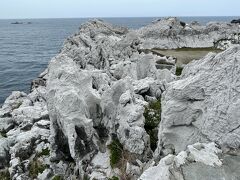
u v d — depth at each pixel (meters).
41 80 43.88
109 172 18.69
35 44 149.62
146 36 57.47
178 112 16.53
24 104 34.50
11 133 27.59
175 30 58.56
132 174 17.81
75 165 21.09
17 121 29.50
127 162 18.36
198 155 13.90
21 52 118.56
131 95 21.47
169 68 37.44
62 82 22.39
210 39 59.12
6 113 32.78
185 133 16.62
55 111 21.58
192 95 16.19
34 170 22.06
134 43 47.91
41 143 23.98
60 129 21.81
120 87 21.36
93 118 22.31
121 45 44.38
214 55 16.84
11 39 179.25
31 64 90.19
